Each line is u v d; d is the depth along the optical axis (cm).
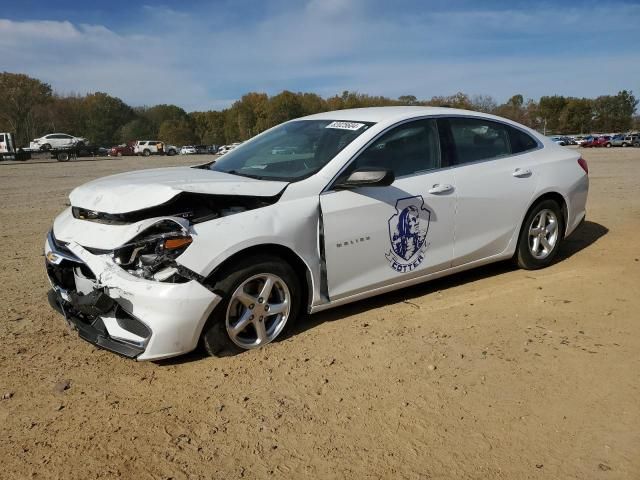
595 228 723
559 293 462
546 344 365
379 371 332
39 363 352
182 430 277
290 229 358
